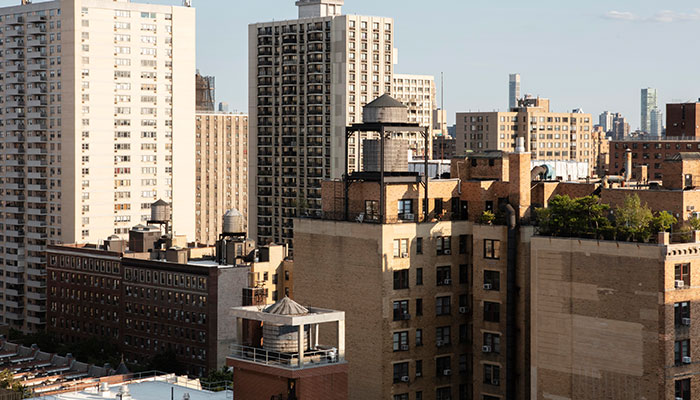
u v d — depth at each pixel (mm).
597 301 122688
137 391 145500
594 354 123250
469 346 146875
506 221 136500
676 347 118188
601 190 142000
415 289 142125
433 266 143750
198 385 157500
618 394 121312
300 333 106500
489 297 140375
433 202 146125
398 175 144875
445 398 145125
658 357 117500
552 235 129250
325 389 107188
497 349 139875
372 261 140125
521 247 136750
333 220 145500
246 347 109812
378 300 139500
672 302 117438
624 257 120000
